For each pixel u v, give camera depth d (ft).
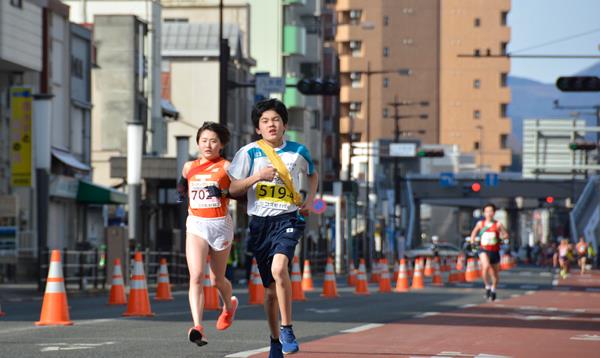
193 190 101.45
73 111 440.45
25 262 339.36
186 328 143.02
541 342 127.54
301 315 178.81
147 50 570.05
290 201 92.12
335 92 371.15
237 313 183.93
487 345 121.29
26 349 108.17
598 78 329.52
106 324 151.02
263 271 92.38
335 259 563.48
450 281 405.59
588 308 211.61
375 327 148.97
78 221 437.58
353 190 586.45
